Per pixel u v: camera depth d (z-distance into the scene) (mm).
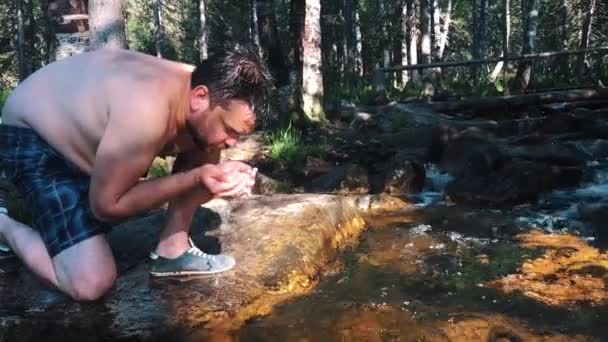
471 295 2803
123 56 2428
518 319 2535
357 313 2551
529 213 4578
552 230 4035
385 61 28266
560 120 7645
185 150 2543
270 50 13727
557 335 2385
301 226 3385
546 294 2824
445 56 35500
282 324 2412
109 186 2178
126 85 2215
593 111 8539
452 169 6273
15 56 24078
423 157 6680
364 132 8203
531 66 11898
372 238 3816
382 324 2453
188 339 2252
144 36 30766
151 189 2221
